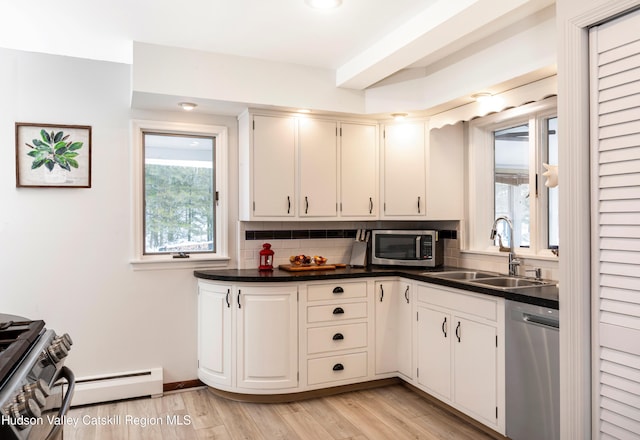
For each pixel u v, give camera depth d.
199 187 3.51
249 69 3.11
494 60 2.69
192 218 3.48
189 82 2.95
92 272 3.12
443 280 2.86
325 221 3.83
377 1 2.30
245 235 3.54
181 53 2.94
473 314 2.63
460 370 2.73
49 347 1.47
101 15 2.47
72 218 3.08
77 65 3.09
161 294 3.30
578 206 1.55
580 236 1.55
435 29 2.35
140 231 3.25
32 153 2.97
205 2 2.32
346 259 3.91
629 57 1.42
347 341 3.23
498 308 2.45
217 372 3.14
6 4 2.33
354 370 3.25
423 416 2.88
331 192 3.53
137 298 3.24
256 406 3.04
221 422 2.78
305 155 3.45
